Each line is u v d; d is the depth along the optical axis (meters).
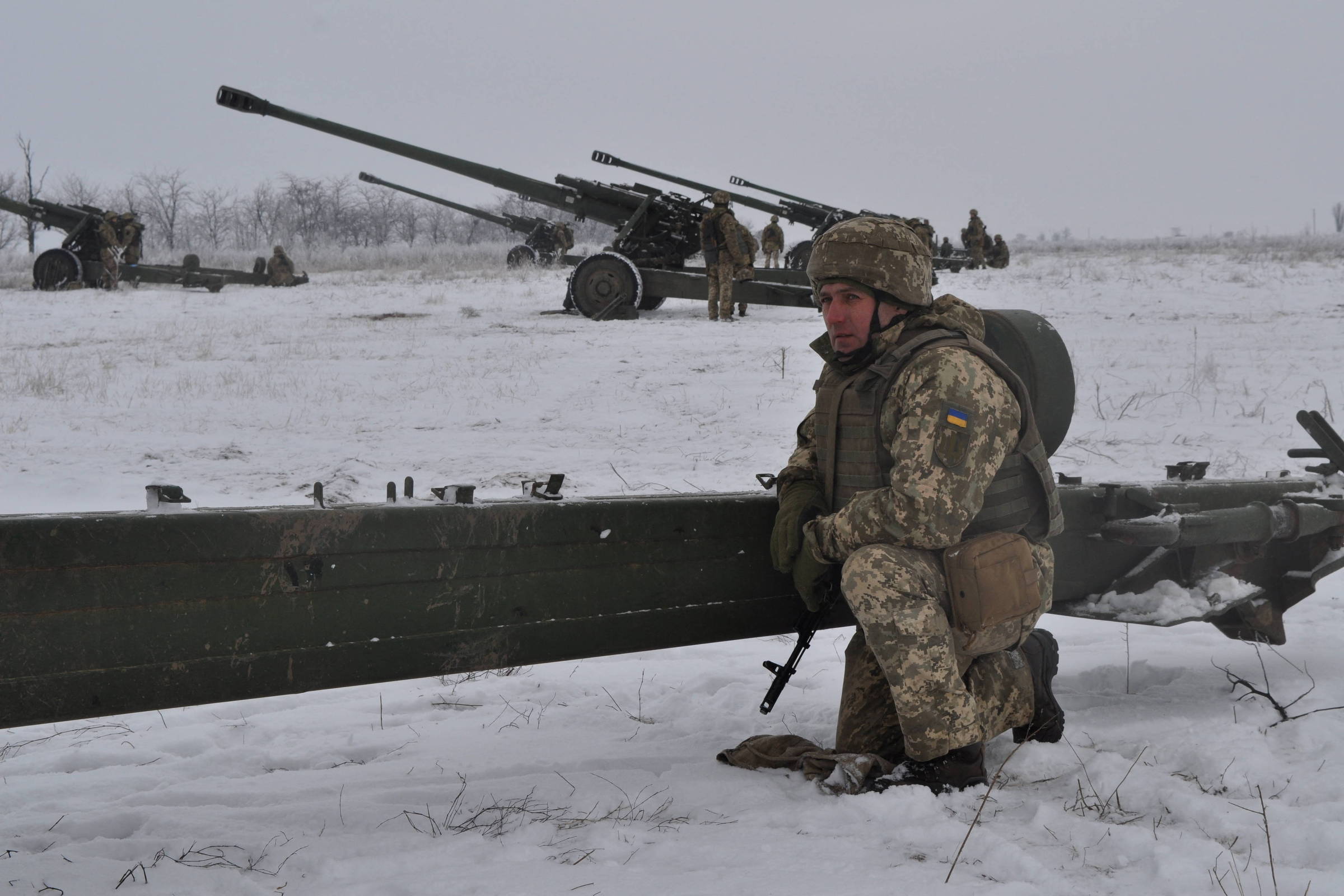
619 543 3.05
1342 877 2.31
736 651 4.66
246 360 14.31
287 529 2.60
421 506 2.77
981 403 2.86
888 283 2.96
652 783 3.01
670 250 19.28
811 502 3.12
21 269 35.50
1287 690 3.76
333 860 2.45
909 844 2.56
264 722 3.76
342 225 75.62
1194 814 2.68
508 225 31.53
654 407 10.89
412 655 2.78
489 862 2.47
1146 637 4.73
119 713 2.46
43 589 2.36
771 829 2.66
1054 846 2.55
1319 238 54.62
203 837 2.64
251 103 17.77
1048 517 3.11
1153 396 10.91
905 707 2.85
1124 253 38.22
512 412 10.77
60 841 2.66
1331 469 4.19
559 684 4.16
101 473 8.24
